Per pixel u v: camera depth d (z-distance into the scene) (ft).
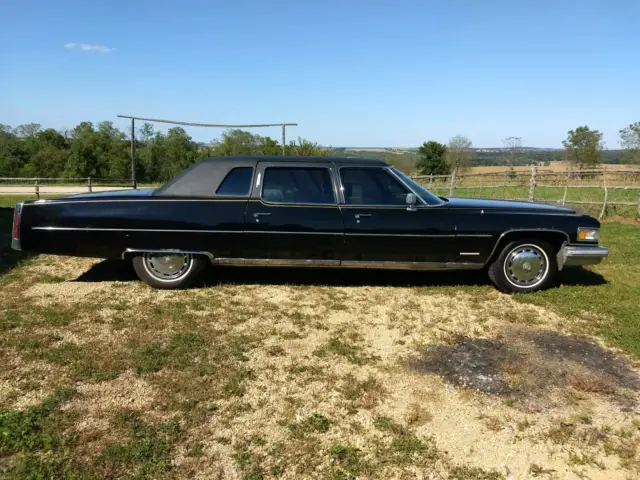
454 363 11.73
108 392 9.82
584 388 10.52
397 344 12.79
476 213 16.87
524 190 66.74
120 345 12.07
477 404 9.90
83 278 18.31
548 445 8.62
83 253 16.43
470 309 15.61
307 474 7.67
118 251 16.47
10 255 22.12
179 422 8.87
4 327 12.95
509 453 8.38
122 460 7.75
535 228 16.72
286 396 9.95
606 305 15.85
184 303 15.46
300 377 10.78
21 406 9.21
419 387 10.53
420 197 16.98
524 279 17.19
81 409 9.16
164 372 10.76
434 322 14.40
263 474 7.64
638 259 23.30
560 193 62.80
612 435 8.94
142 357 11.35
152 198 16.52
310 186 16.84
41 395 9.64
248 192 16.69
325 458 8.05
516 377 11.02
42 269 19.58
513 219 16.81
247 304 15.57
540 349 12.64
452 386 10.61
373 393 10.19
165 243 16.40
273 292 16.89
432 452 8.30
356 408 9.60
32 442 8.05
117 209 16.26
